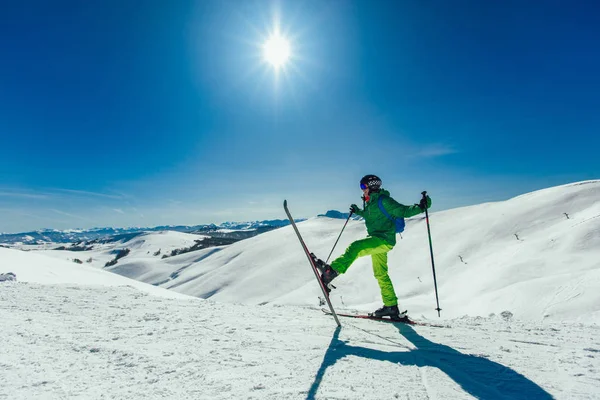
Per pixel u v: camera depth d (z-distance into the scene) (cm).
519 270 4738
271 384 265
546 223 7075
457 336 407
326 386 261
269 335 401
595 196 7394
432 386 262
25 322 457
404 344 372
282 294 8475
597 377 276
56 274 1919
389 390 254
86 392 254
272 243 12988
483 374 287
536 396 244
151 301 627
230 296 9044
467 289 4944
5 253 2031
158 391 255
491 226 7912
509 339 396
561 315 2589
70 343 372
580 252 4716
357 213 527
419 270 7125
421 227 9875
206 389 257
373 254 500
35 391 255
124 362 316
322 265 436
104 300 626
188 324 453
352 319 494
